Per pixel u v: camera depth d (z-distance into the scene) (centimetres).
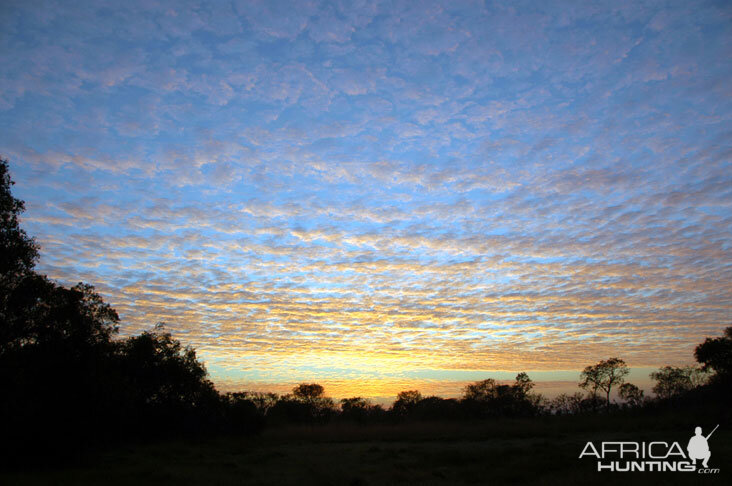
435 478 2195
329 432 5719
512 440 4266
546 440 4006
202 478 2261
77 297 3006
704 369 6153
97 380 3022
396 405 9762
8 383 2455
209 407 5509
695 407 5838
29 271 2569
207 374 5494
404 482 2089
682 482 1808
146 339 5116
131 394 3544
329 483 2103
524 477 2153
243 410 5644
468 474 2292
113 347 3316
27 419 2644
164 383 5106
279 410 8762
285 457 3269
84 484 2088
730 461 2144
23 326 2627
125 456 3312
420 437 5134
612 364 7981
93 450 3294
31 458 2769
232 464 2781
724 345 5856
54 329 2816
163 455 3466
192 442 4928
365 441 5084
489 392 8425
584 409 8000
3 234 2386
